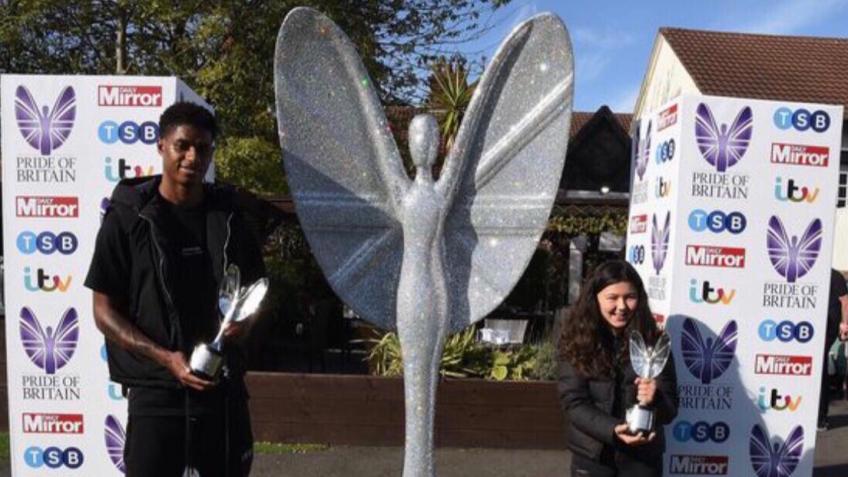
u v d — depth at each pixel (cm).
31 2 852
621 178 1413
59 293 405
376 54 985
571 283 1066
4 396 571
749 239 397
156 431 257
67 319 407
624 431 279
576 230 1002
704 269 395
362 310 330
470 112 323
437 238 319
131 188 259
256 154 848
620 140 1407
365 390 567
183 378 242
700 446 405
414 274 319
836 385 819
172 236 256
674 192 391
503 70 322
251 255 276
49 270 404
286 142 316
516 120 326
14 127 396
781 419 409
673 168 395
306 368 932
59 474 415
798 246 401
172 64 902
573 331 304
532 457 552
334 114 320
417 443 326
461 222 331
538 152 326
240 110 898
